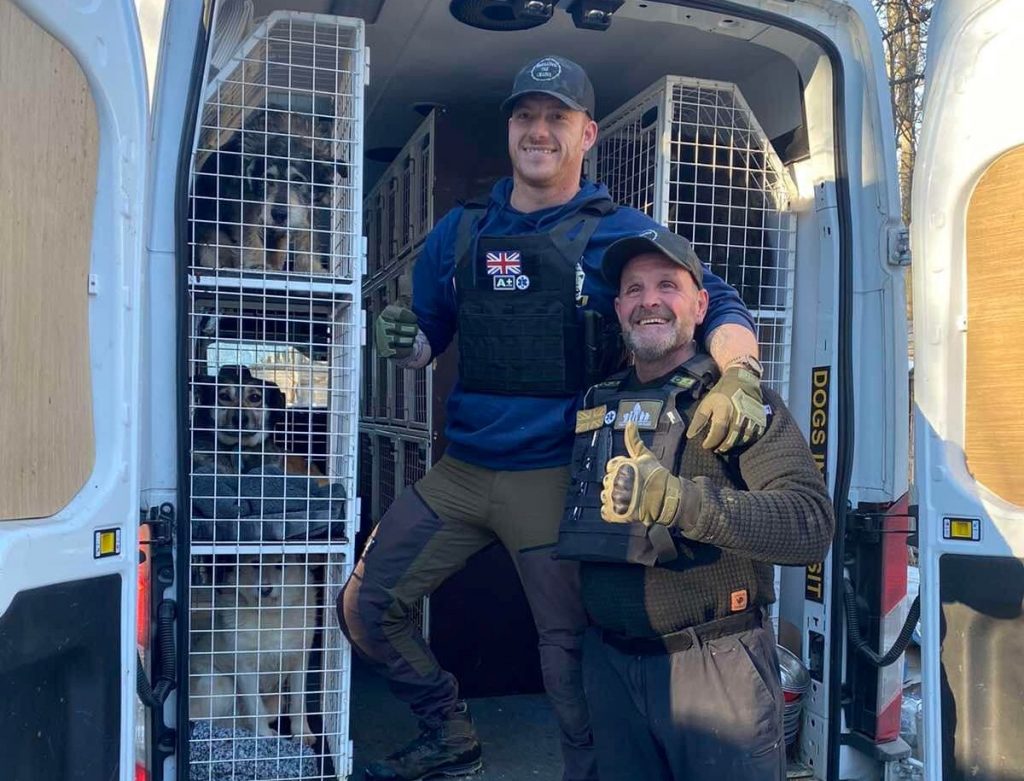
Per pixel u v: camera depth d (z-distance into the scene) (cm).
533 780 265
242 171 240
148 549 206
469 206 252
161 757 206
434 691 263
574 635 238
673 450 189
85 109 144
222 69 232
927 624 197
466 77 325
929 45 203
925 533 198
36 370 131
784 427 189
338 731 248
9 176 124
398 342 246
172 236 209
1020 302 183
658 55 302
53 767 133
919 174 201
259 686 250
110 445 151
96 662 145
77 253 142
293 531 238
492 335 235
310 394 252
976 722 188
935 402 197
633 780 201
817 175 268
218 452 246
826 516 181
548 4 240
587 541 194
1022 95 183
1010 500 186
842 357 257
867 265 258
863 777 256
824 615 257
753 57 298
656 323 199
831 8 252
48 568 131
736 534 167
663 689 189
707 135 305
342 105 258
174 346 209
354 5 265
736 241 304
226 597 255
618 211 236
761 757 183
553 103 229
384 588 252
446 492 254
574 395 233
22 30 127
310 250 245
